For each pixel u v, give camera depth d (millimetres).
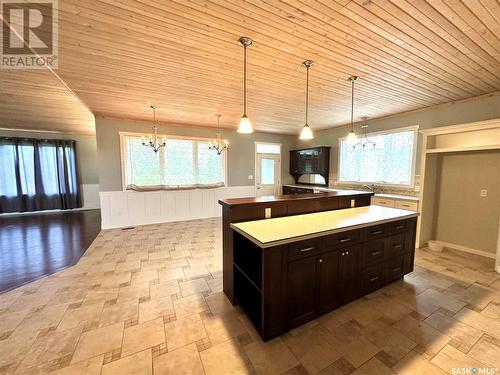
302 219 2352
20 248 3812
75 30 1884
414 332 1836
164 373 1478
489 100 3355
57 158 6820
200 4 1592
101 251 3660
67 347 1687
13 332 1840
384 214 2609
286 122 5477
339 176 6004
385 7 1619
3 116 5242
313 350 1664
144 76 2795
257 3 1588
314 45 2121
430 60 2398
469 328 1875
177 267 3076
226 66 2545
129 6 1604
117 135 5004
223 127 6098
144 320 1998
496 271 2891
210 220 5824
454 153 3629
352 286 2213
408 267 2719
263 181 6965
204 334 1831
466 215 3545
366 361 1565
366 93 3410
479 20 1749
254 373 1476
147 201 5406
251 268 2098
